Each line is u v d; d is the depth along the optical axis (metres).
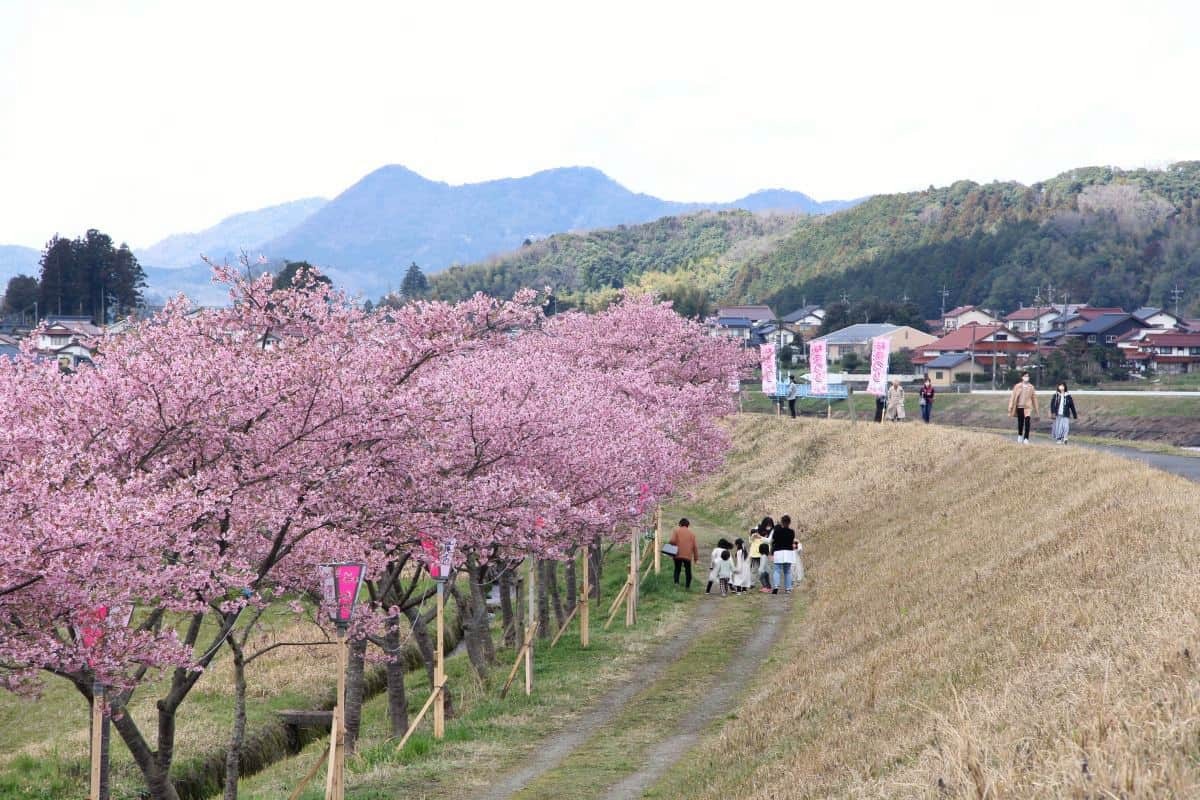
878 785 11.78
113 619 14.90
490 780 19.25
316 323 21.77
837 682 19.64
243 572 17.45
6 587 13.20
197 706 27.61
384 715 27.05
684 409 43.81
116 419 17.16
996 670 15.34
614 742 21.28
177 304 21.59
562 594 43.34
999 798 9.21
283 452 18.77
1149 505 22.78
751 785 14.93
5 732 26.50
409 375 21.72
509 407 23.55
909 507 41.31
